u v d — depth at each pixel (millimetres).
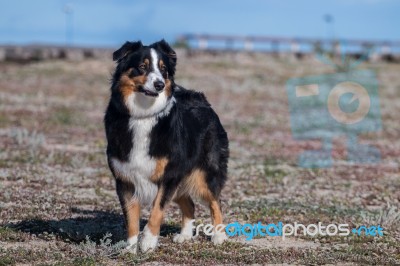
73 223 9898
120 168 8109
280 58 47969
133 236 8273
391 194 13336
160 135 7988
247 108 28938
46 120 22609
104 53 45188
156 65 8055
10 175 13461
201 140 8719
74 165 14977
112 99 8211
